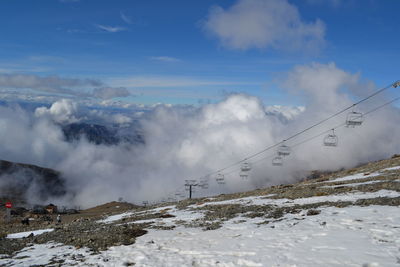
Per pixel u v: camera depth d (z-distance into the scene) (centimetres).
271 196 3928
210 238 2022
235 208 3319
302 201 3080
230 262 1498
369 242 1514
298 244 1638
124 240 2155
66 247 2162
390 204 2272
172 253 1764
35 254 2064
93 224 3500
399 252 1339
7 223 6412
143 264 1616
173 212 3844
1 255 2142
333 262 1324
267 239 1820
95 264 1688
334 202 2683
